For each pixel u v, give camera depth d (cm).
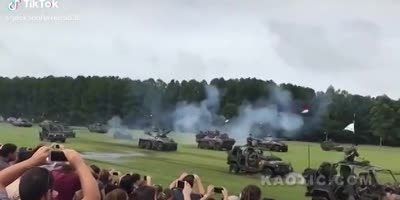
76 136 4600
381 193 1944
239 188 2372
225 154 3825
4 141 3981
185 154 3716
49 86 7119
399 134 5603
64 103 7025
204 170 2945
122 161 3225
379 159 3916
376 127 5734
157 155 3572
